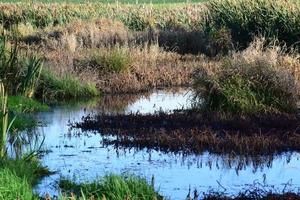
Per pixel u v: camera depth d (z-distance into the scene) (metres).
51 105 28.59
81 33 46.50
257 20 40.47
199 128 22.14
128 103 28.86
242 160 18.70
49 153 19.67
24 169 16.67
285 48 35.38
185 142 20.42
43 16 60.44
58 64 33.28
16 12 62.16
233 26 42.06
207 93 25.00
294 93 24.95
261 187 16.05
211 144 20.16
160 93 31.77
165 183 16.38
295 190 15.75
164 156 19.22
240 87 24.73
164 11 57.19
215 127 22.41
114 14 57.00
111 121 24.05
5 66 28.69
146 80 33.97
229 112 24.14
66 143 20.95
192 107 25.53
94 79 32.38
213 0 44.44
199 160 18.70
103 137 21.80
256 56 26.38
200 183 16.41
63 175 17.09
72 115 25.97
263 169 17.77
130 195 14.25
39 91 30.11
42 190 15.71
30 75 29.00
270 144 20.00
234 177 16.98
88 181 15.77
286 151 19.67
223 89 24.62
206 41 42.97
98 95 31.16
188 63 37.19
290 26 38.00
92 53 36.06
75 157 19.16
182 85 34.25
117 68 34.06
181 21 52.25
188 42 43.53
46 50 41.88
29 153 18.80
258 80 24.84
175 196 15.24
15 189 14.34
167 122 23.52
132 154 19.48
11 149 19.94
